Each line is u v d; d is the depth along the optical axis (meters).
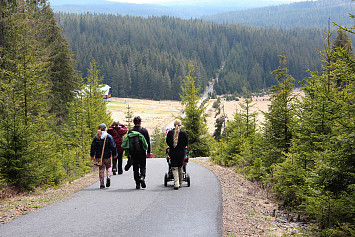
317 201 6.64
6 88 11.55
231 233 5.68
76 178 14.98
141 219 6.35
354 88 7.46
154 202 7.91
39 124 12.46
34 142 11.16
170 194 8.97
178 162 9.76
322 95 9.18
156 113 148.62
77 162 16.95
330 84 10.31
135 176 9.80
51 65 30.86
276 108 13.93
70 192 9.88
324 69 10.48
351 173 6.32
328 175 6.62
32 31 25.94
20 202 8.35
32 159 10.91
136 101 193.25
